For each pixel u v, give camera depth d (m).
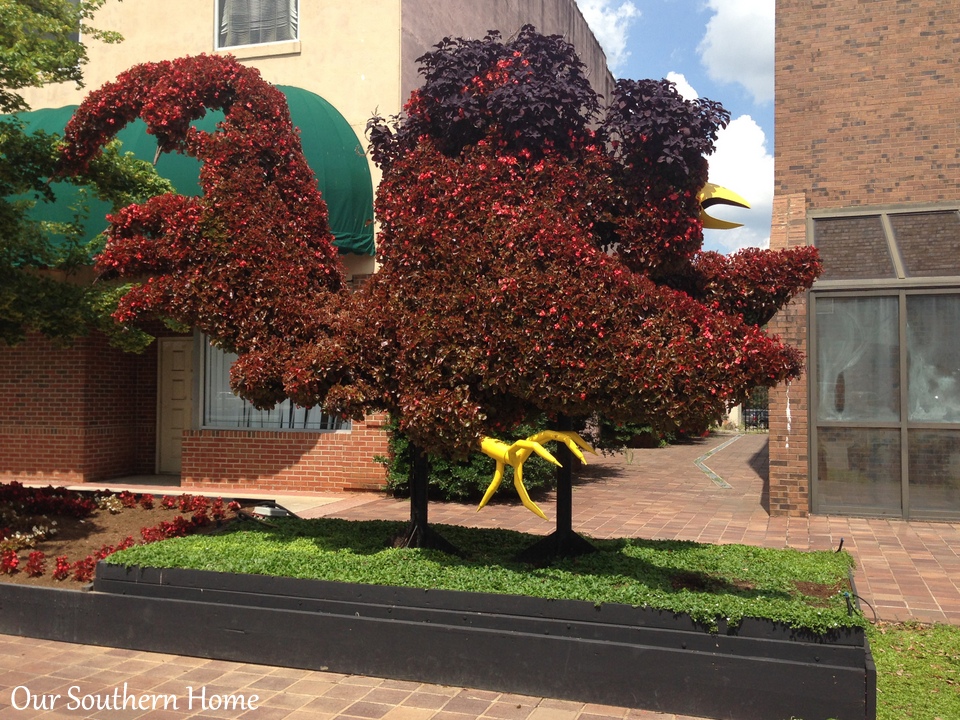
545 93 5.08
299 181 5.87
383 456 10.95
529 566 5.64
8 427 12.38
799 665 4.02
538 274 4.62
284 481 11.45
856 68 10.46
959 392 9.41
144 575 5.28
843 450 9.72
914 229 9.99
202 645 5.04
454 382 4.84
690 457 18.02
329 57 11.80
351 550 5.88
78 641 5.30
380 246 5.35
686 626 4.27
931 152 10.16
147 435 13.15
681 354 4.49
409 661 4.63
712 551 6.32
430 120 5.66
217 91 5.84
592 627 4.38
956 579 6.73
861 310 9.71
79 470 12.08
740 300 5.51
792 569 5.68
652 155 5.04
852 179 10.45
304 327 5.35
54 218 10.44
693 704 4.16
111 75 12.70
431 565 5.23
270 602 4.98
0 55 6.67
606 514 9.95
